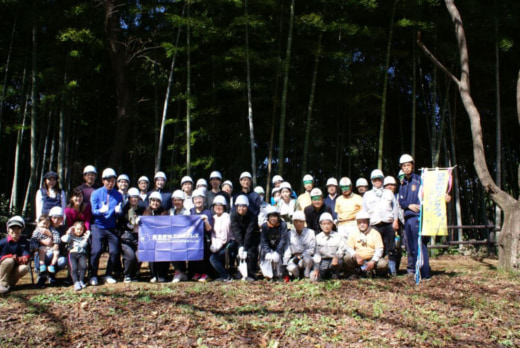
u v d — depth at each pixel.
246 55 10.72
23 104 12.02
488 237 10.93
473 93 13.23
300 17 10.83
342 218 7.49
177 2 11.59
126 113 12.32
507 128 14.10
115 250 6.62
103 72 13.52
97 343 4.01
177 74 13.10
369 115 14.19
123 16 12.45
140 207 7.07
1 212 11.64
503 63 12.57
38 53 11.78
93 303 5.20
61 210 6.50
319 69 12.30
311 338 4.09
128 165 15.06
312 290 5.76
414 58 11.73
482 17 11.09
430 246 10.54
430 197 6.43
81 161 15.09
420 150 14.61
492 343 3.96
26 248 6.29
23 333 4.23
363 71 11.52
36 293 5.84
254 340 4.06
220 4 11.09
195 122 12.60
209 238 7.04
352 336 4.12
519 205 7.23
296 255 6.78
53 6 11.58
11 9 11.39
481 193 13.47
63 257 6.58
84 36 10.52
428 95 13.85
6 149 15.25
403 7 10.91
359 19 11.96
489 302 5.20
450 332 4.23
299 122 13.64
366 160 15.52
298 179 13.71
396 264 7.52
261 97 11.78
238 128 13.66
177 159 13.94
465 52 8.12
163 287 6.14
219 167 14.27
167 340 4.09
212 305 5.19
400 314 4.77
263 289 5.99
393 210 7.20
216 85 12.63
